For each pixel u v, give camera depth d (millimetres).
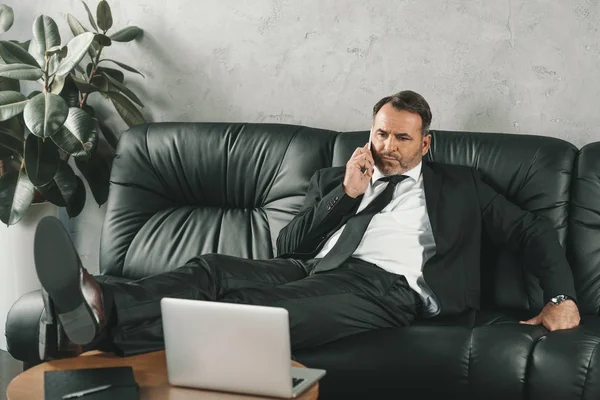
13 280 3391
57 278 1818
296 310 2264
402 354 2238
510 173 2707
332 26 3217
